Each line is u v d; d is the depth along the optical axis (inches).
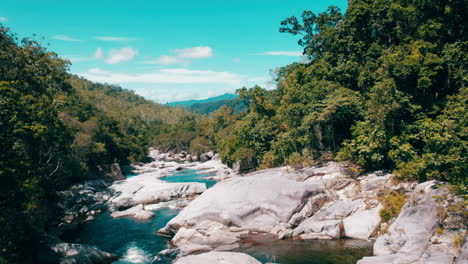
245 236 858.1
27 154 752.3
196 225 928.9
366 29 1706.4
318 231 815.7
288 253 717.9
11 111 711.7
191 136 4399.6
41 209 912.3
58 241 802.2
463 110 913.5
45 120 926.4
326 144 1660.9
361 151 1146.0
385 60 1333.7
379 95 1149.1
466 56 1135.0
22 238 695.1
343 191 1045.2
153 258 746.8
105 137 2527.1
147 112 7096.5
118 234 985.5
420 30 1355.8
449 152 840.3
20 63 974.4
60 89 1327.5
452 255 522.6
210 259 590.9
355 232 788.6
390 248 643.5
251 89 2257.6
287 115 1745.8
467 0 1214.3
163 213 1226.6
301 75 2194.9
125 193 1513.3
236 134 2456.9
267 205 936.9
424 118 1163.3
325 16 2309.3
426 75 1183.6
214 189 1069.1
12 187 673.6
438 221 618.8
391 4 1520.7
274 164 1975.9
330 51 1942.7
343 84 1704.0
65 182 1518.2
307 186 994.1
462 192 636.1
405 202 789.2
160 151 4741.6
